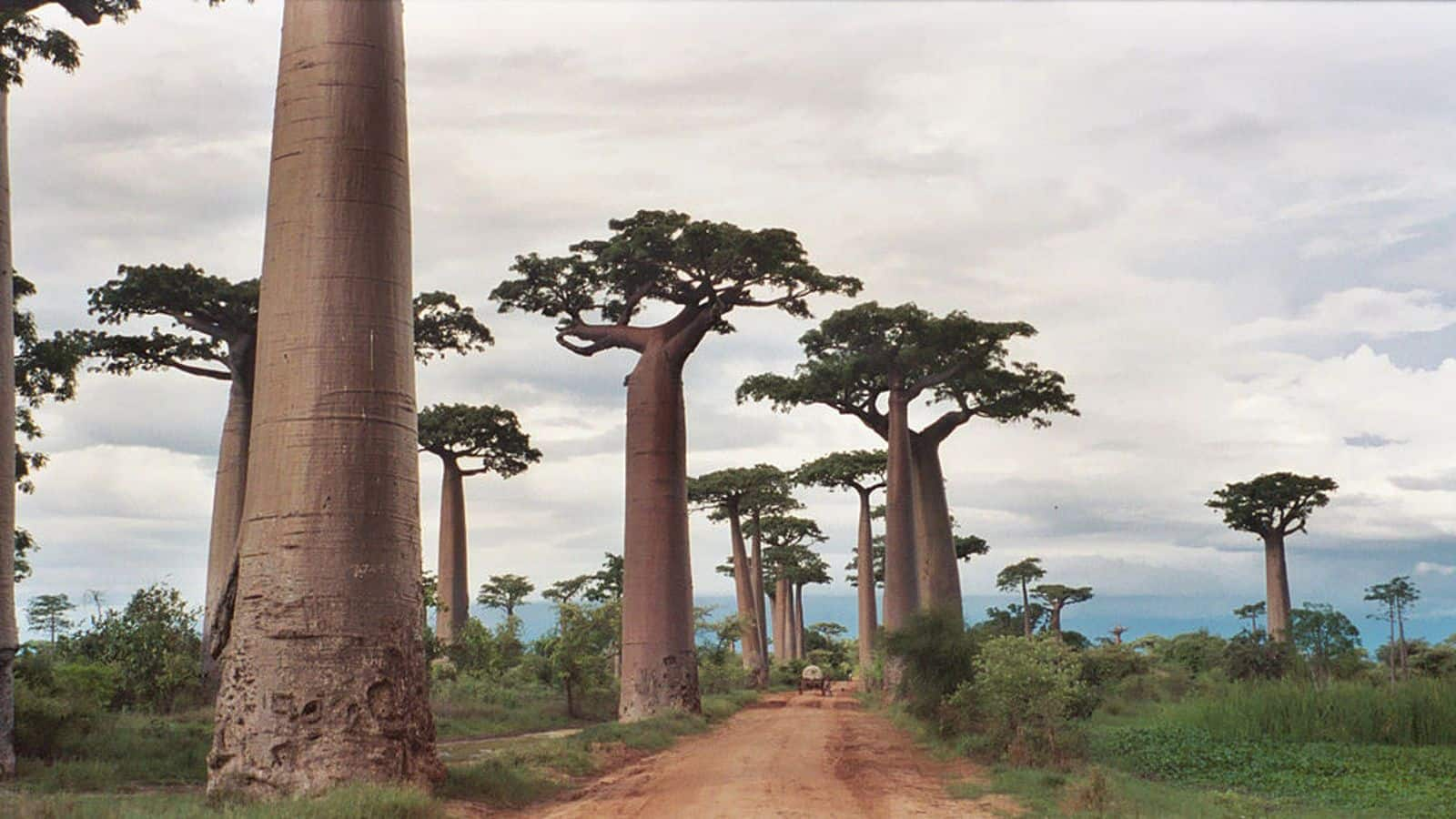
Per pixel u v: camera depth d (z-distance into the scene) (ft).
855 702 152.56
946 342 128.77
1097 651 159.43
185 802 45.50
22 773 57.16
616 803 50.67
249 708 47.47
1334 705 77.30
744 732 94.12
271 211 51.75
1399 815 43.88
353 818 41.16
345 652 47.91
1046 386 136.98
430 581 136.56
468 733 94.68
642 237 97.81
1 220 61.98
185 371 127.03
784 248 97.35
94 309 120.26
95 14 67.46
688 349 103.04
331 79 51.80
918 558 139.44
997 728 67.10
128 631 98.73
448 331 144.15
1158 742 72.49
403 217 52.90
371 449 49.80
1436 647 173.27
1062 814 44.57
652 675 98.02
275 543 48.52
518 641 151.33
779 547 262.88
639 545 100.17
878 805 48.42
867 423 145.18
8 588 59.67
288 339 50.03
